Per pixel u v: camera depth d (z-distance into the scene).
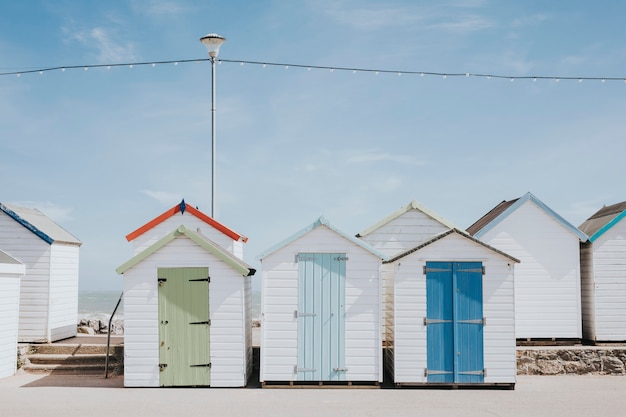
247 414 12.12
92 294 105.88
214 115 19.91
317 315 14.80
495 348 14.74
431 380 14.70
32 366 17.17
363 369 14.70
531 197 18.33
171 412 12.28
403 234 18.56
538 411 12.48
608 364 17.14
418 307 14.84
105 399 13.54
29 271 18.58
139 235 18.48
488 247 14.80
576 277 18.28
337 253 14.91
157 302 14.93
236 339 14.88
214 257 14.98
